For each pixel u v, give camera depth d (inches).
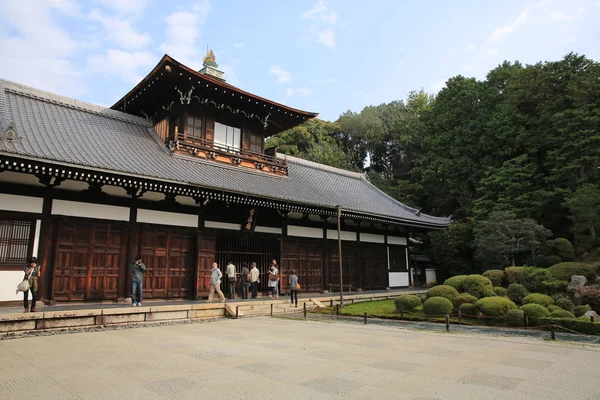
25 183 574.2
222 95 892.6
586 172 1249.4
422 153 2145.7
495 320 556.7
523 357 327.9
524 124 1467.8
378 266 1158.3
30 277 483.5
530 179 1363.2
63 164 530.0
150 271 675.4
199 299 720.3
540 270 826.8
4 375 257.1
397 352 345.1
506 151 1450.5
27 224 567.2
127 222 659.4
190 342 388.8
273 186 883.4
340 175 1370.6
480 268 1392.7
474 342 404.2
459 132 1708.9
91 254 615.2
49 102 769.6
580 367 291.4
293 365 289.9
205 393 219.0
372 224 1162.6
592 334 470.0
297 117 1031.0
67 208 601.9
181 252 719.7
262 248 872.9
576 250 1175.0
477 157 1644.9
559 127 1301.7
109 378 250.2
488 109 1662.2
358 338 423.5
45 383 237.6
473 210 1430.9
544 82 1389.0
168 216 710.5
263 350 348.5
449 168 1692.9
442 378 256.1
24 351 340.5
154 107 940.6
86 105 826.8
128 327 509.4
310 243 960.3
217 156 872.9
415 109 2603.3
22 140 561.6
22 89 747.4
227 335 437.4
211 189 686.5
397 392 223.3
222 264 815.7
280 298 786.8
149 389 226.1
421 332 474.3
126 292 640.4
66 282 585.0
